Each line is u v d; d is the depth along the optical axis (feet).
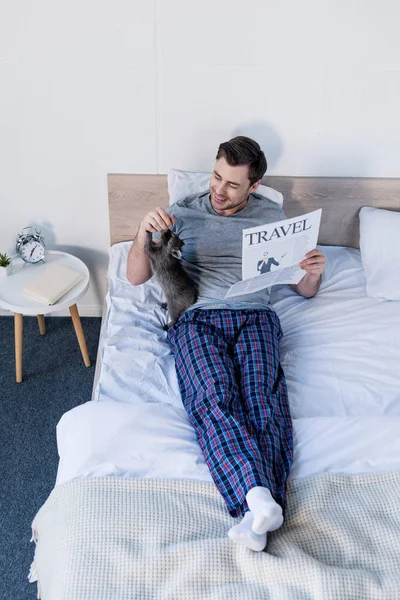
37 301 6.16
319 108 6.13
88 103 6.05
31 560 5.30
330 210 6.77
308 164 6.53
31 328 7.55
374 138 6.33
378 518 4.11
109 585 3.69
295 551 3.82
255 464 4.29
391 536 3.98
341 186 6.57
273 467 4.42
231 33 5.65
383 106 6.11
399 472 4.39
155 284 6.31
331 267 6.64
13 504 5.71
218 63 5.84
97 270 7.45
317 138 6.33
